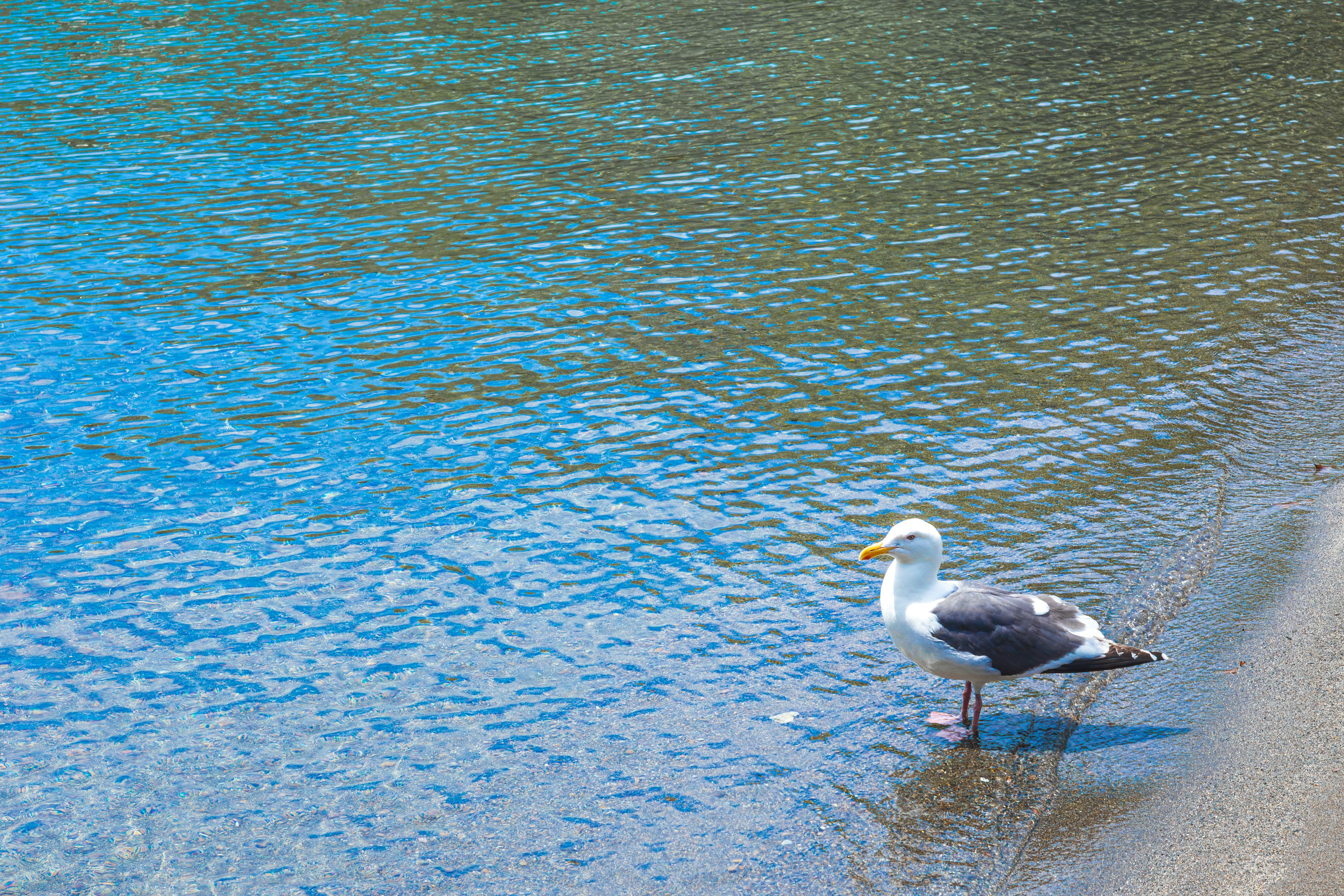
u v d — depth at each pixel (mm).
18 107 36125
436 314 22281
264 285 23703
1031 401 18141
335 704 11930
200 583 14109
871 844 9766
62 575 14242
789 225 26391
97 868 9836
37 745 11359
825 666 12297
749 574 14047
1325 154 29781
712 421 17922
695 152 31656
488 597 13742
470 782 10758
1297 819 9398
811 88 37281
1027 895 9031
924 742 11031
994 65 39344
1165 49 40875
